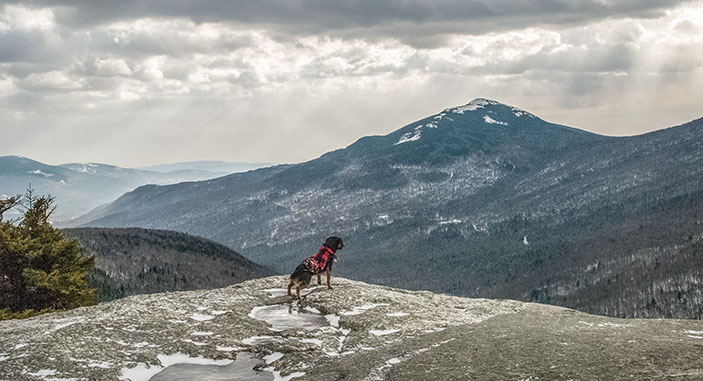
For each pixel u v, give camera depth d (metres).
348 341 11.83
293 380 9.65
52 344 10.96
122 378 9.76
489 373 8.32
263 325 13.13
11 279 32.16
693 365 7.26
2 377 9.29
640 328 10.54
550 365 8.20
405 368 9.27
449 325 12.68
